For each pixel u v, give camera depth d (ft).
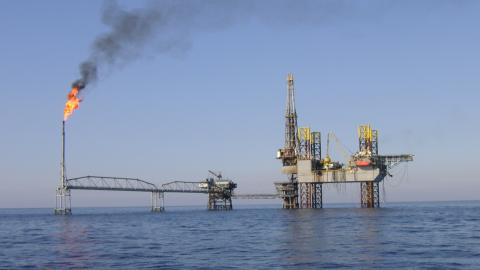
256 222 576.61
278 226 494.18
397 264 234.99
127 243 348.38
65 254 288.92
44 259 268.82
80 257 274.36
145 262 250.57
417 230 420.77
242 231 443.32
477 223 510.58
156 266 237.45
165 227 522.06
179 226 534.78
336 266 231.91
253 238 370.53
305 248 298.97
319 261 246.47
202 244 333.21
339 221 549.54
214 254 277.64
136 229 496.23
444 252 274.16
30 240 383.04
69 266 243.40
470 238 349.20
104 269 231.50
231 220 637.71
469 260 244.83
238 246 316.19
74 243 353.51
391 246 303.27
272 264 238.89
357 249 290.76
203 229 481.46
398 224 496.23
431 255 263.08
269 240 352.08
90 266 241.76
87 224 598.75
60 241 371.15
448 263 236.22
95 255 281.74
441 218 605.31
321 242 331.16
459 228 441.27
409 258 252.83
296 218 630.33
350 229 435.94
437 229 430.61
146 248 313.73
